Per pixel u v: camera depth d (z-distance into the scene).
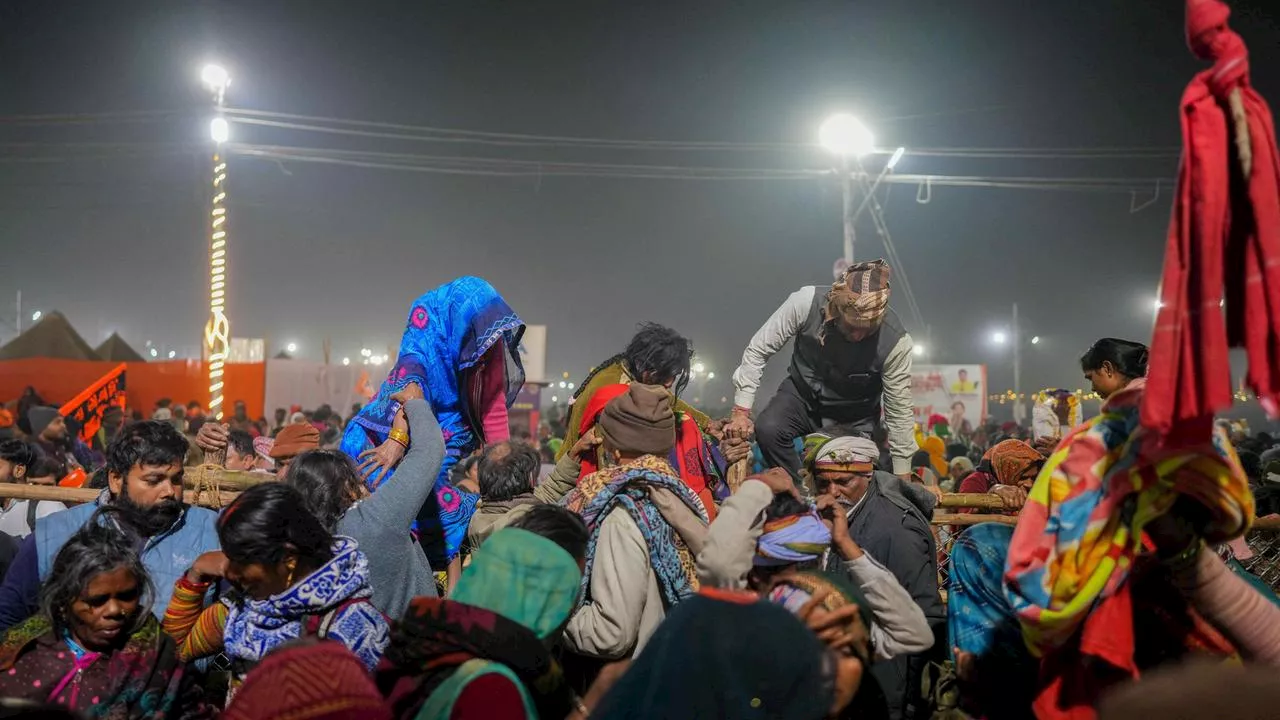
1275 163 2.24
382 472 3.91
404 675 2.50
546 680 2.53
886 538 3.82
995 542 3.20
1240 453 7.41
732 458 4.69
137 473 3.62
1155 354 2.23
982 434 18.27
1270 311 2.21
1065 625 2.55
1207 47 2.28
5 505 5.61
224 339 11.16
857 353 4.86
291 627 2.87
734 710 2.39
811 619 2.69
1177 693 2.34
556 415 22.36
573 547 2.89
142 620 2.94
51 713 2.19
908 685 3.57
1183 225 2.24
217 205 11.49
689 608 2.56
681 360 4.52
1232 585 2.67
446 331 4.34
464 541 4.51
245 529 2.82
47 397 19.47
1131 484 2.51
